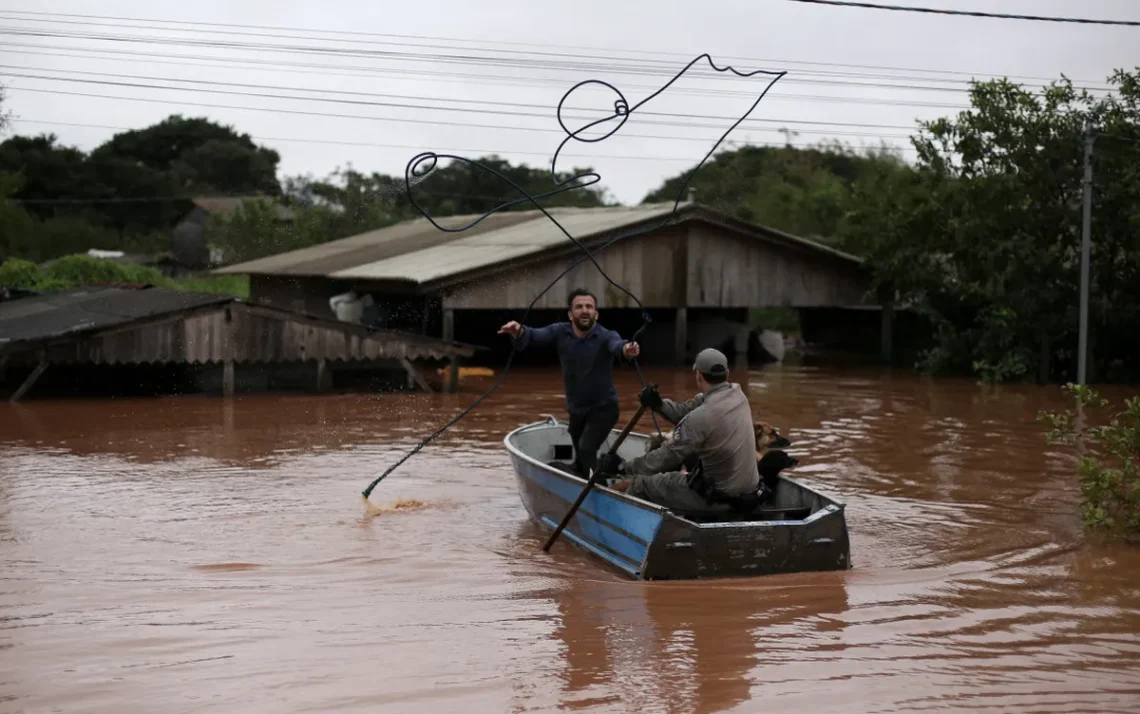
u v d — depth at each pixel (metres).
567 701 5.61
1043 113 23.05
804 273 27.77
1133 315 22.89
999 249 23.11
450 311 23.30
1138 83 22.39
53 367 21.09
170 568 8.29
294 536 9.34
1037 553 8.80
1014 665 6.18
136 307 20.09
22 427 15.70
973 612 7.16
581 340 9.45
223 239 43.41
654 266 25.89
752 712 5.48
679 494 8.24
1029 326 23.20
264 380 21.84
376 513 10.27
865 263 27.73
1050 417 10.05
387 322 27.03
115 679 5.91
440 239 30.52
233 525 9.74
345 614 7.11
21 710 5.47
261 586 7.80
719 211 26.30
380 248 31.30
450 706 5.55
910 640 6.59
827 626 6.83
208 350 18.59
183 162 67.94
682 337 26.62
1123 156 22.33
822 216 36.78
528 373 24.97
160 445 14.22
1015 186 23.08
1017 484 11.77
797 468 12.77
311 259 31.31
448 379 20.91
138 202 65.00
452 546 9.03
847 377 24.31
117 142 70.12
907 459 13.35
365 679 5.92
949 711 5.51
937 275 25.45
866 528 9.71
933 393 20.97
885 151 38.91
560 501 9.05
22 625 6.86
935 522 9.96
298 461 13.12
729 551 7.77
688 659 6.24
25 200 61.25
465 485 11.70
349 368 22.91
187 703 5.57
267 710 5.49
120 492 11.17
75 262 36.59
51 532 9.42
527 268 24.00
